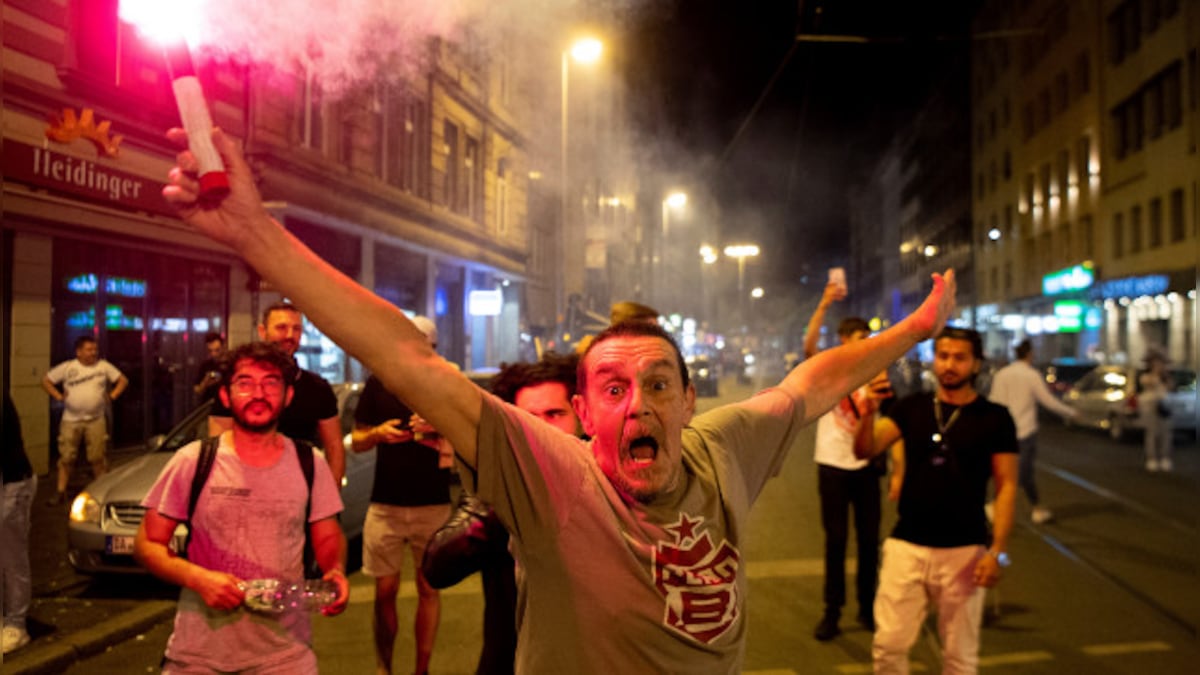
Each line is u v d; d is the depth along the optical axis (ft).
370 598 19.30
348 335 4.29
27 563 14.93
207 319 40.57
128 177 32.14
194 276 39.60
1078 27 100.99
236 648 8.49
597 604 4.72
